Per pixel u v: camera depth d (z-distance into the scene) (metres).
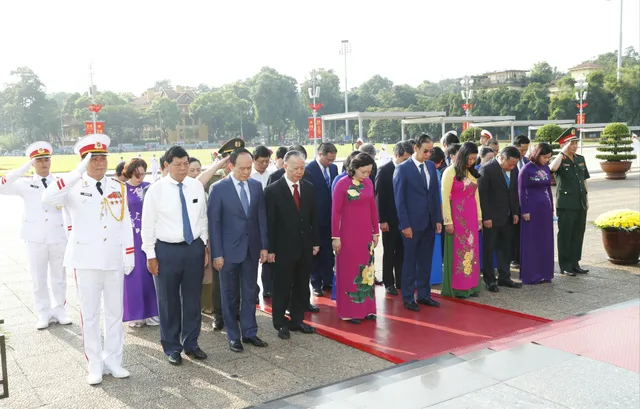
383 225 6.45
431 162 5.99
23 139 99.69
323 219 6.65
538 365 3.96
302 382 4.11
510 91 63.09
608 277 7.05
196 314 4.66
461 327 5.27
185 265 4.51
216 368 4.43
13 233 12.12
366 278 5.49
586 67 81.06
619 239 7.58
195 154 58.97
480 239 7.39
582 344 4.36
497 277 7.10
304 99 94.88
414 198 5.82
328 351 4.76
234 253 4.76
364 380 3.99
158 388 4.06
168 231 4.46
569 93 60.69
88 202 4.22
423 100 71.38
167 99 90.38
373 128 63.88
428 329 5.24
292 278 5.23
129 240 4.54
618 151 20.52
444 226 6.23
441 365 4.11
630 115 59.06
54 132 96.62
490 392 3.53
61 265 5.66
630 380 3.68
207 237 4.71
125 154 61.34
